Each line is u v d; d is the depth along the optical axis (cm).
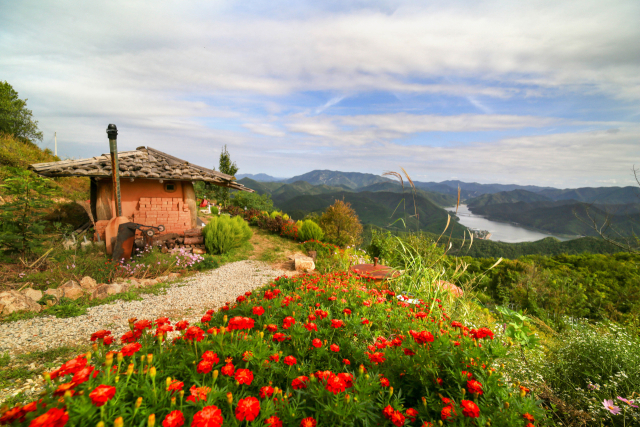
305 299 353
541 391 242
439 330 240
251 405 122
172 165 1002
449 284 481
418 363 186
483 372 177
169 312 516
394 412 142
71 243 745
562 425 204
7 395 265
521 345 332
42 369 315
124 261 729
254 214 1628
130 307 523
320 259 1036
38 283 532
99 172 820
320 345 206
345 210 1470
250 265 931
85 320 456
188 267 818
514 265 1233
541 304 830
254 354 171
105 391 115
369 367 200
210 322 264
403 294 429
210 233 972
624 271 1212
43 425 96
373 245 1124
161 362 167
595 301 832
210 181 1016
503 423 142
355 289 404
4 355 336
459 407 146
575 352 302
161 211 961
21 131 2148
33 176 692
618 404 210
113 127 781
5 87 2133
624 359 267
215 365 170
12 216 614
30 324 424
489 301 893
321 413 142
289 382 172
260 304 298
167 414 124
